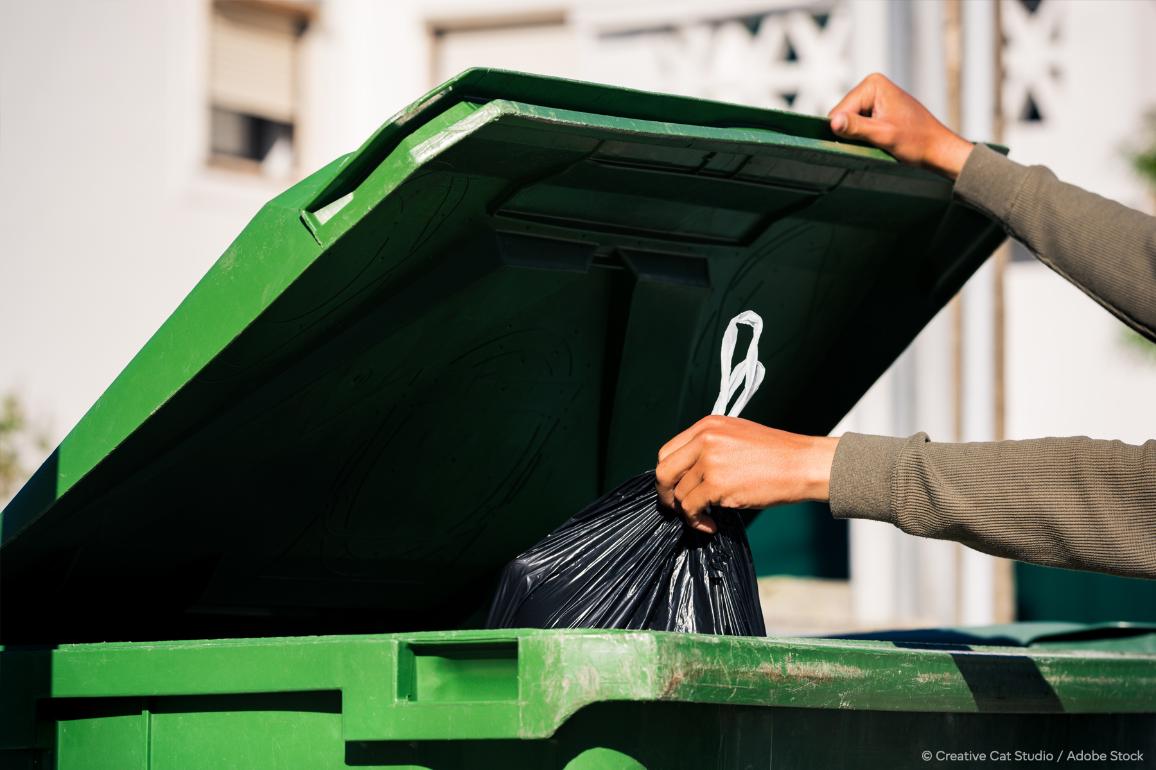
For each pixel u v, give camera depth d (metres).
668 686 1.58
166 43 8.61
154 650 1.96
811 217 2.38
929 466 1.81
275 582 2.61
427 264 2.12
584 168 2.03
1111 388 11.97
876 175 2.30
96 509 2.28
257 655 1.85
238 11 9.03
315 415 2.30
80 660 2.05
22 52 8.00
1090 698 2.18
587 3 10.16
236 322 1.98
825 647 1.79
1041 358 12.15
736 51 10.61
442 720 1.67
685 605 2.14
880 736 1.96
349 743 1.78
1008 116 12.34
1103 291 2.06
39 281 8.04
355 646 1.75
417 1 9.84
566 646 1.60
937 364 7.57
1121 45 12.16
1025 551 1.79
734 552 2.18
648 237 2.30
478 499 2.60
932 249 2.55
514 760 1.68
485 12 10.00
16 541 2.27
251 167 9.08
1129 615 8.98
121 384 2.10
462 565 2.75
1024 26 12.35
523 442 2.54
